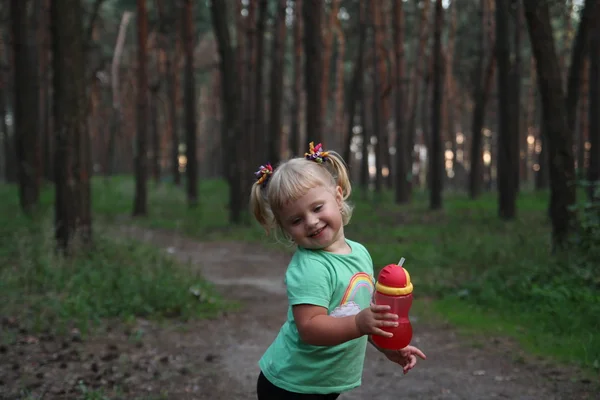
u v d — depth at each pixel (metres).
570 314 5.21
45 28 20.88
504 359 4.61
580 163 20.22
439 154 16.55
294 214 2.10
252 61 18.69
